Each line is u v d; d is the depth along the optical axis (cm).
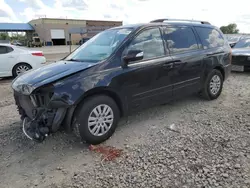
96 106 327
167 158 294
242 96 557
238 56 834
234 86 664
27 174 277
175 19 486
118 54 353
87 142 332
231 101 520
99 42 406
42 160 305
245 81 726
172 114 450
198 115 440
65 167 288
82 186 251
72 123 324
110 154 311
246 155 293
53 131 308
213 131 367
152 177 259
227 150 307
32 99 312
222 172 261
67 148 333
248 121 401
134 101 373
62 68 338
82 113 316
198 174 260
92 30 1554
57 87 297
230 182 244
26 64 888
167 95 421
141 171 271
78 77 312
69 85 303
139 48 377
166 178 256
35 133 304
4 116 463
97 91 329
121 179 259
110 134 352
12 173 279
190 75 455
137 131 379
